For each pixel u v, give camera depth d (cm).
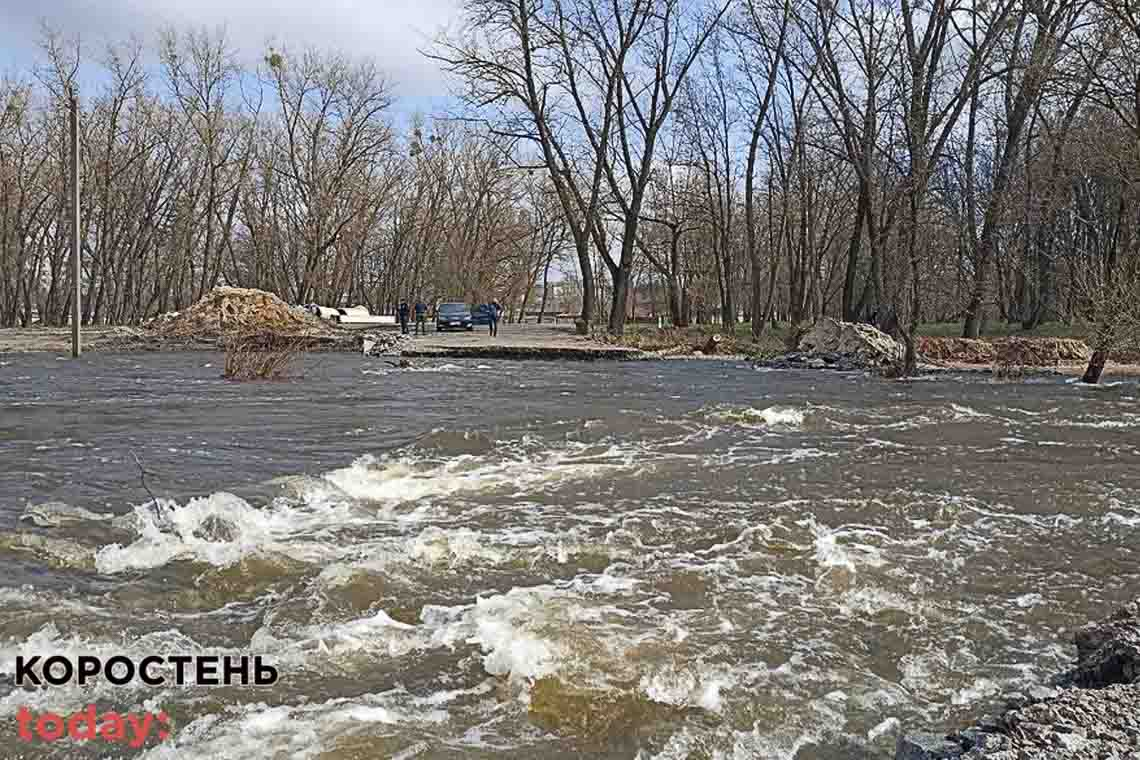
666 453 1176
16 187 5416
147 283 6794
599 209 4431
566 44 4059
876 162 3272
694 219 5503
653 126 4212
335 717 424
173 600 580
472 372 2670
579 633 534
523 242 7775
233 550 686
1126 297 2411
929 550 743
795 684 477
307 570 646
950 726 433
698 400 1886
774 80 4500
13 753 383
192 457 1080
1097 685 449
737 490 954
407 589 612
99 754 386
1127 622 489
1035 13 2877
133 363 2770
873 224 3234
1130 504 916
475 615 562
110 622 536
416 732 412
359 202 6388
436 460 1098
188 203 5988
